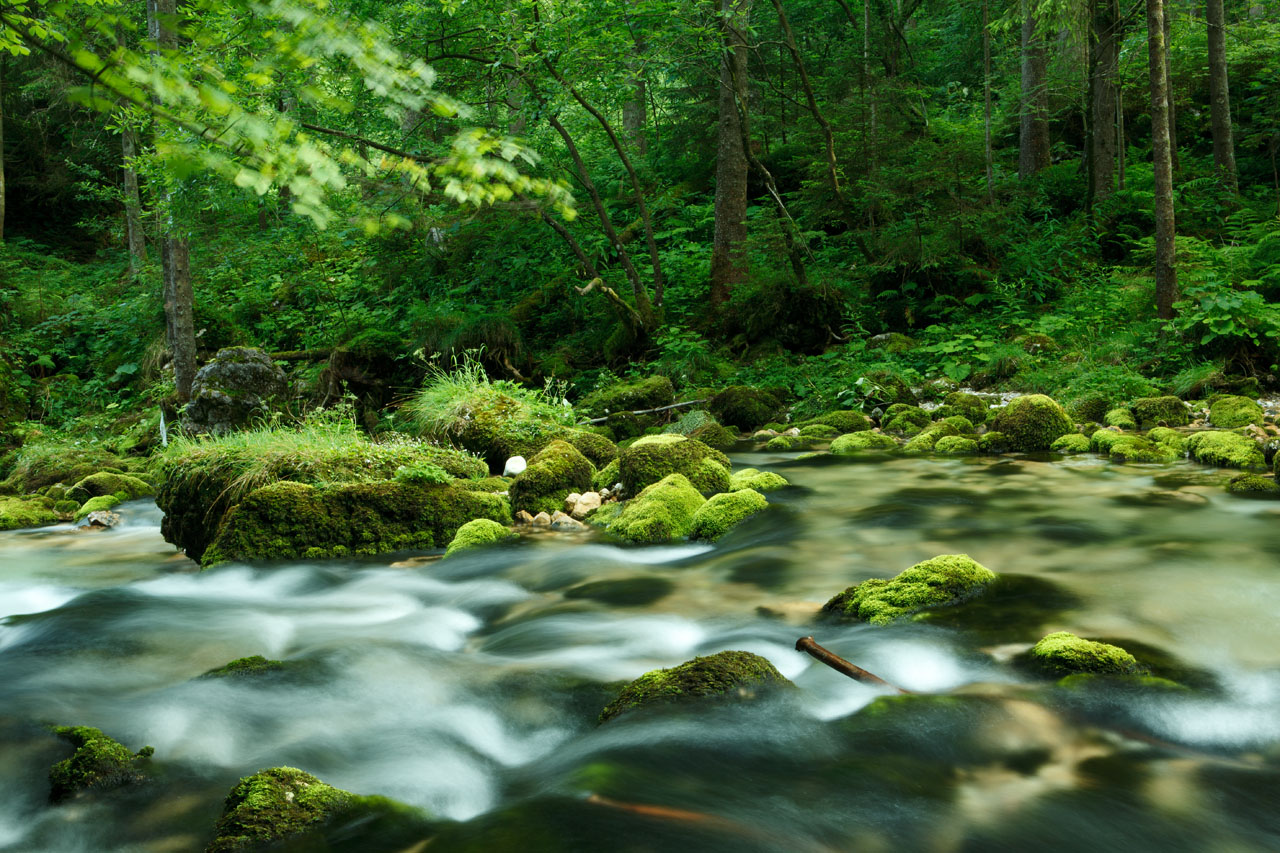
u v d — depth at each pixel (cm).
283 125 256
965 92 2273
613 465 781
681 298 1598
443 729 335
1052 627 392
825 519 625
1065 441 881
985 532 566
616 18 1330
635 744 294
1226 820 250
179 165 252
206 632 459
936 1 2273
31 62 2206
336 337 1658
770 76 2077
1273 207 1538
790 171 1952
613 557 582
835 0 2133
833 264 1627
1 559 698
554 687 365
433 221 1552
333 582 566
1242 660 352
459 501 676
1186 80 1942
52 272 2270
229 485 671
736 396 1227
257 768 305
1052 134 2211
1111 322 1305
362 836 253
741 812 254
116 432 1418
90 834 270
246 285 1867
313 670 389
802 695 331
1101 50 1692
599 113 1532
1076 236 1611
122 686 383
